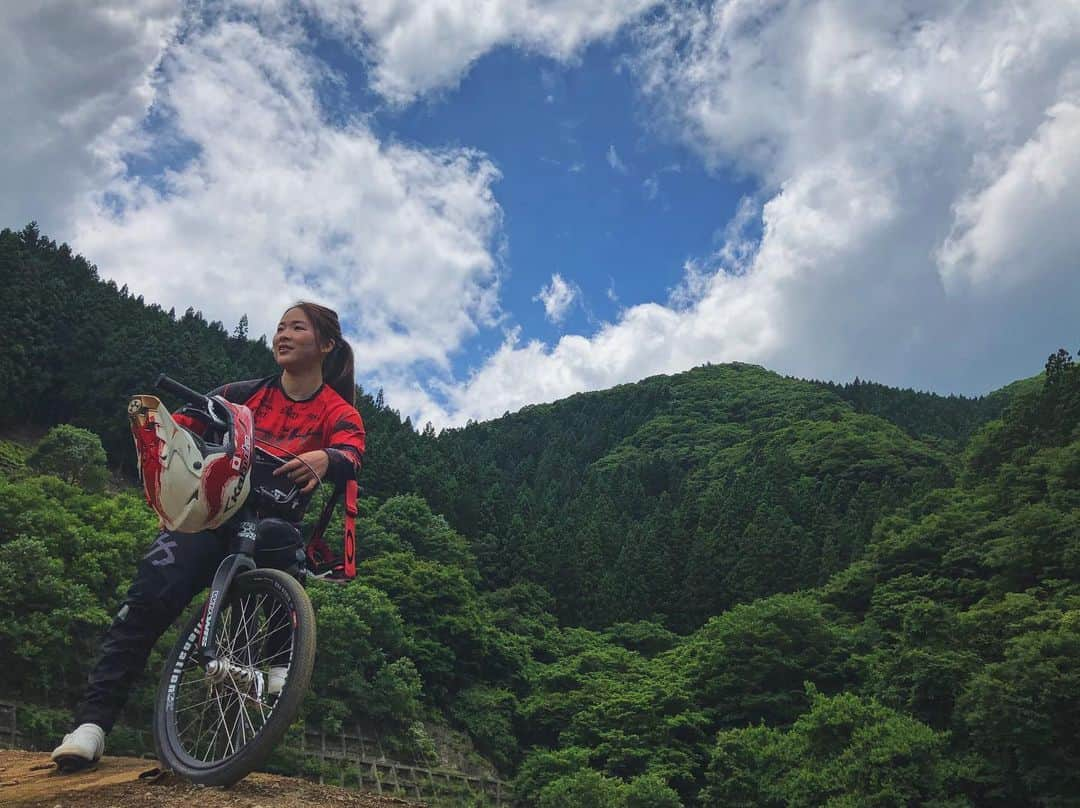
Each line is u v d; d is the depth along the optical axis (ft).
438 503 275.18
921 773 98.73
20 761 12.91
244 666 11.35
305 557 12.82
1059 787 97.40
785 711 149.59
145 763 12.06
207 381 233.14
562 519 332.39
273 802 10.30
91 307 241.76
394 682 140.26
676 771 133.59
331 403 13.25
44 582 98.48
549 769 141.18
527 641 202.69
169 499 11.24
